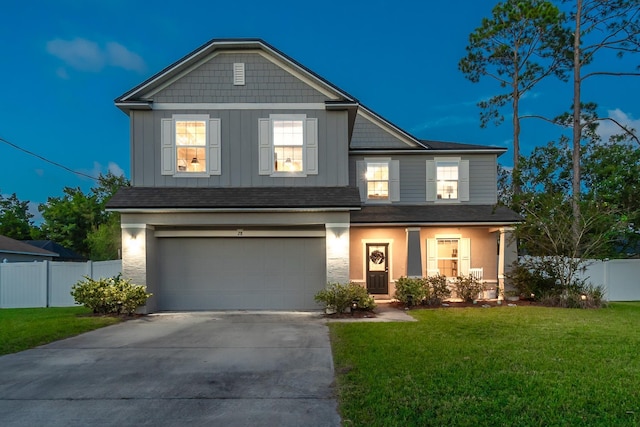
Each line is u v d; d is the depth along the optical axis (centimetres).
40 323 848
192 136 1076
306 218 1021
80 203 3228
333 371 522
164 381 488
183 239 1098
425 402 395
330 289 1001
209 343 688
